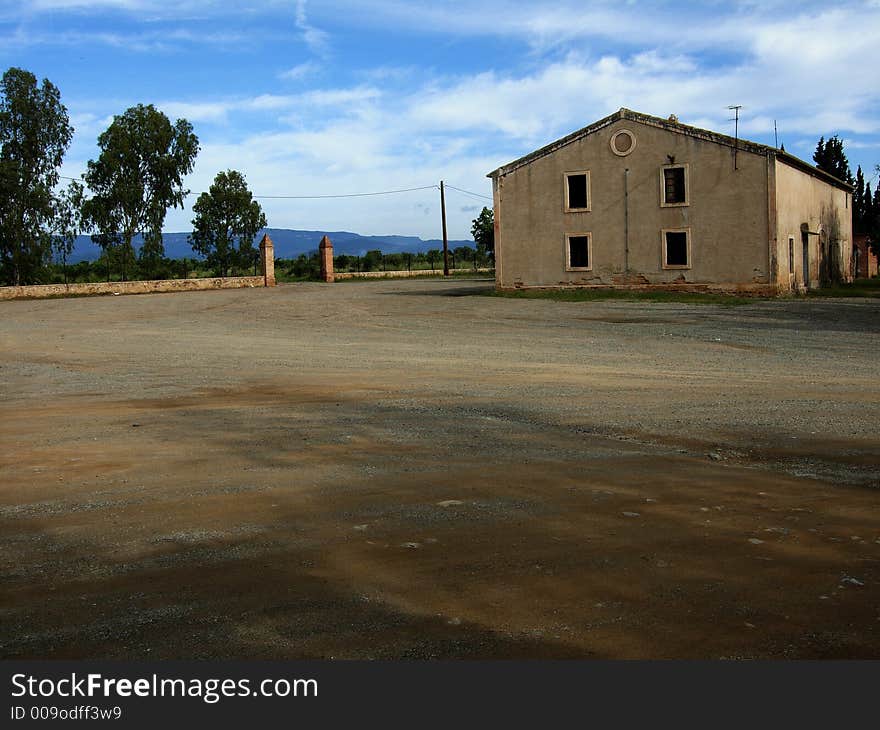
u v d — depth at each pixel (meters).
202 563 4.34
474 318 25.22
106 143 54.78
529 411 9.11
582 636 3.38
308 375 12.99
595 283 33.88
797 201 33.81
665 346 17.41
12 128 47.44
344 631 3.46
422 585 3.95
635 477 6.05
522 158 34.72
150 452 7.27
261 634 3.46
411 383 11.79
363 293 38.19
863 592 3.77
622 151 33.06
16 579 4.19
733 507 5.23
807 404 9.38
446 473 6.23
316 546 4.57
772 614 3.55
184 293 42.94
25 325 26.12
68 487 6.10
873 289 36.66
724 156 31.41
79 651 3.36
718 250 31.75
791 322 21.86
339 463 6.64
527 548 4.46
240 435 7.96
